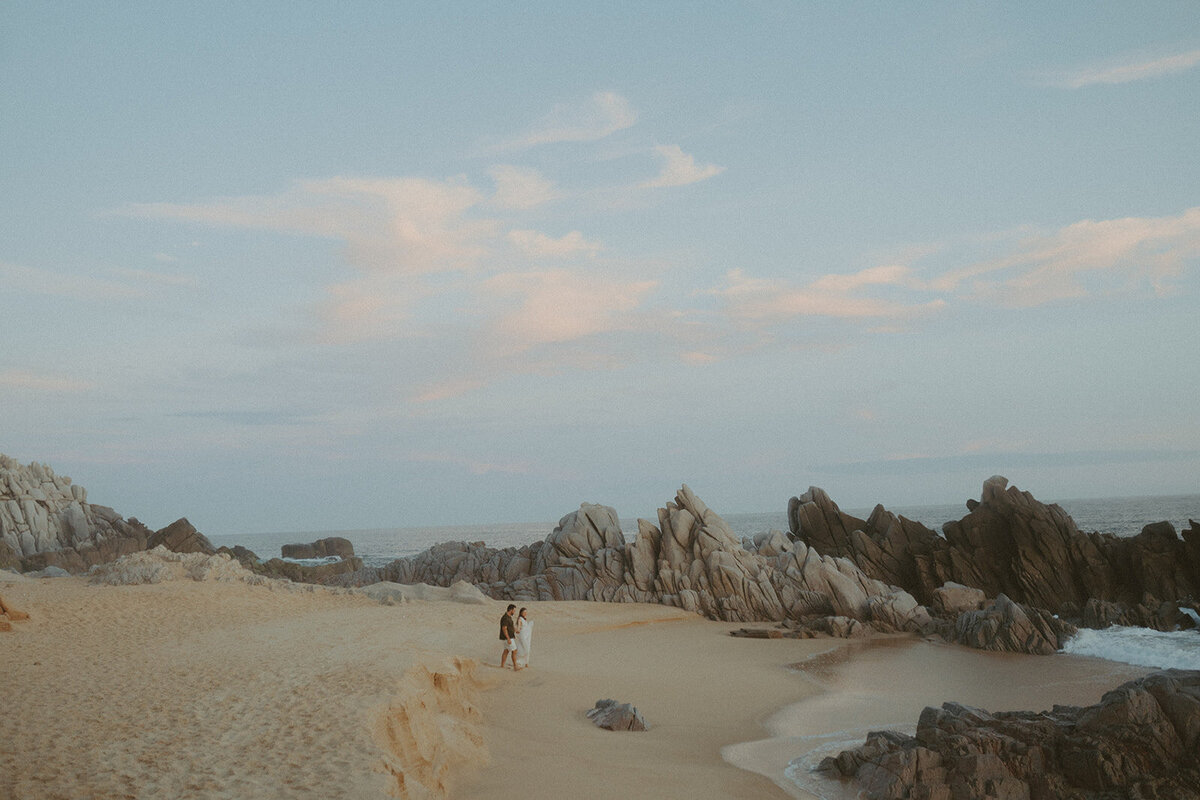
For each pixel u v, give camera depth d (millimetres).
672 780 16422
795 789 16828
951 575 48344
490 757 17156
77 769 11500
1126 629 39125
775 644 38875
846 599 45500
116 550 72875
